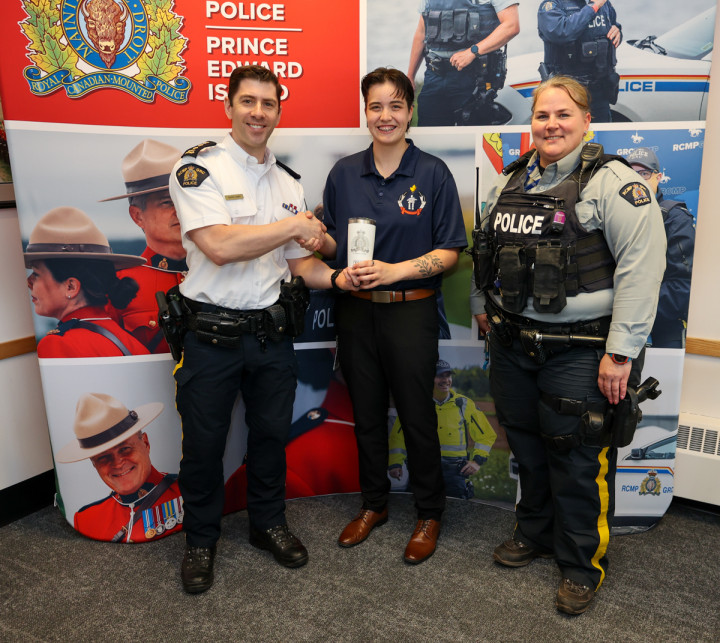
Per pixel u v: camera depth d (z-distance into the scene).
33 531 2.26
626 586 1.90
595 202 1.60
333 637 1.69
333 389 2.38
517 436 1.95
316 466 2.45
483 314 2.06
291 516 2.33
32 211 1.95
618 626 1.73
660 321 2.08
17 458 2.33
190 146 2.05
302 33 2.06
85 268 2.03
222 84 2.04
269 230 1.71
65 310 2.04
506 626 1.73
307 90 2.11
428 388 2.02
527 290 1.72
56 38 1.87
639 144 2.02
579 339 1.67
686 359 2.32
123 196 2.02
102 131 1.96
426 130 2.14
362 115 2.15
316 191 2.20
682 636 1.69
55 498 2.36
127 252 2.06
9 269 2.24
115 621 1.76
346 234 2.01
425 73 2.10
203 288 1.80
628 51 1.97
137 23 1.92
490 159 2.14
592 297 1.65
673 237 2.04
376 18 2.07
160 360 2.15
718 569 1.99
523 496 2.01
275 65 2.07
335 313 2.12
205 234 1.72
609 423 1.68
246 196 1.79
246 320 1.82
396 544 2.14
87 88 1.92
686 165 2.01
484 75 2.07
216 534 1.98
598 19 1.96
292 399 1.98
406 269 1.87
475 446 2.37
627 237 1.55
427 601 1.84
